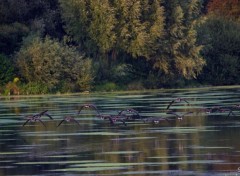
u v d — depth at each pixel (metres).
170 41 111.56
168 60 111.88
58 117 66.19
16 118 66.12
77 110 72.19
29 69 103.19
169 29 111.88
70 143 50.03
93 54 111.94
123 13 108.75
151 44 109.62
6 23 108.88
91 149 47.34
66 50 104.50
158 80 111.31
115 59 111.56
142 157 44.06
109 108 73.12
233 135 51.75
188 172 39.28
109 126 58.94
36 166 41.91
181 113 66.94
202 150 45.72
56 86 103.50
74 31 110.81
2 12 108.12
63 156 44.97
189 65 111.56
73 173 39.84
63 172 40.16
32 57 103.12
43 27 109.31
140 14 109.31
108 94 97.75
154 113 67.56
